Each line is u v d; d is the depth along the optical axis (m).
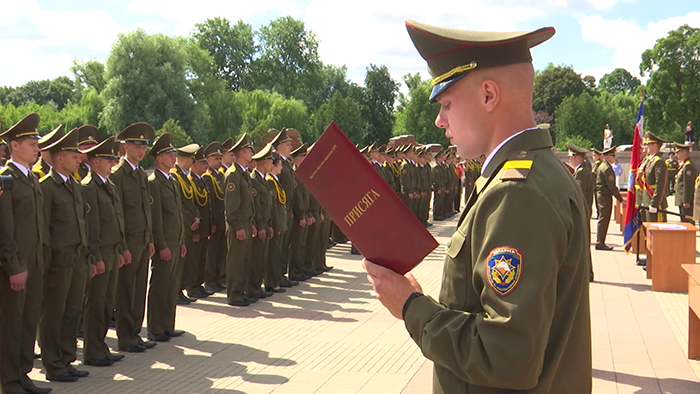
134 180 7.83
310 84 86.31
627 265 13.55
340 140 1.94
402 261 1.96
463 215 1.94
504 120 1.90
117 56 52.97
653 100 59.12
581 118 66.19
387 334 8.32
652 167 14.28
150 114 52.16
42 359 6.51
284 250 12.22
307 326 8.80
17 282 5.80
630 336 8.05
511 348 1.63
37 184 6.21
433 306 1.85
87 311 7.06
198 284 10.89
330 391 6.12
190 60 62.88
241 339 8.12
